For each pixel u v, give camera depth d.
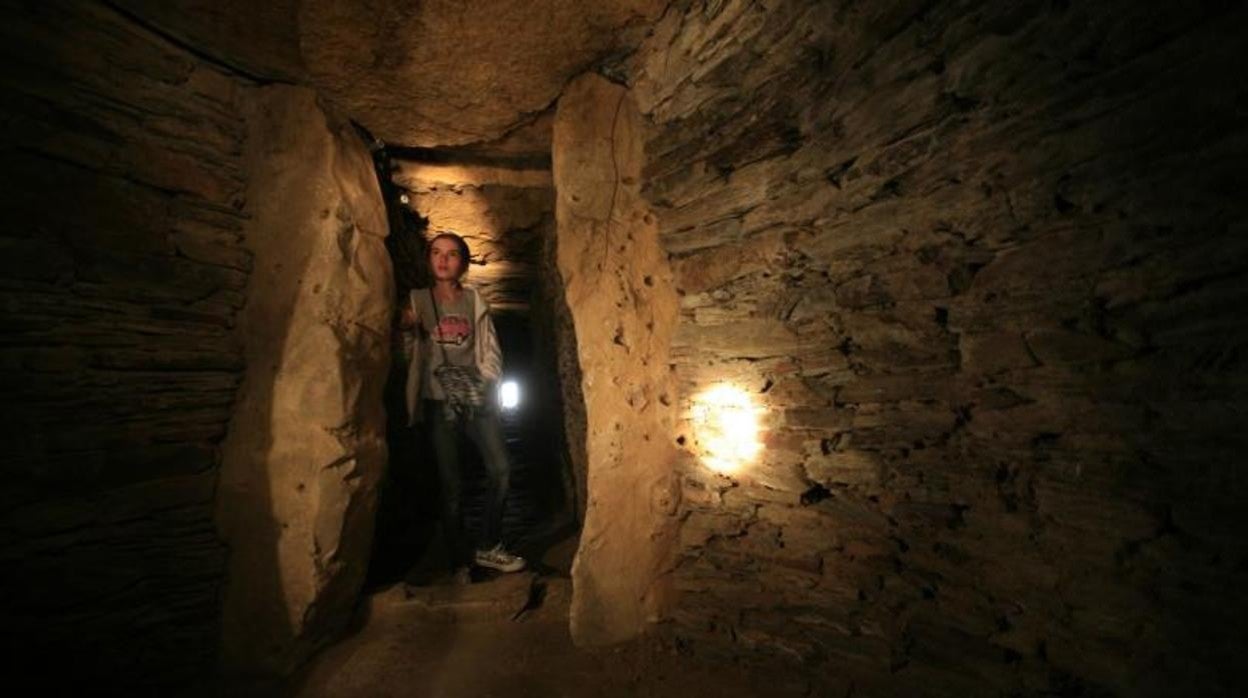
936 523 1.93
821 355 2.27
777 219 2.37
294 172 3.06
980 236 1.74
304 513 2.81
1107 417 1.49
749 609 2.57
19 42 2.22
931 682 1.93
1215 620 1.30
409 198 4.35
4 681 2.18
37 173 2.27
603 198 3.10
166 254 2.67
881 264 2.03
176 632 2.63
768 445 2.49
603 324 3.08
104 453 2.44
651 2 2.69
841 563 2.26
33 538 2.25
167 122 2.70
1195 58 1.24
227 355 2.87
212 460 2.80
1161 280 1.36
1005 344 1.70
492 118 3.46
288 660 2.73
